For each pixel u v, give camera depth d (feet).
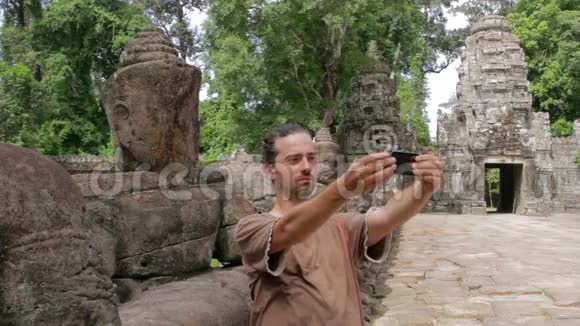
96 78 101.55
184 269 14.62
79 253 7.09
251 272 8.34
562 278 30.17
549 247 45.01
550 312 22.80
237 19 73.82
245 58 78.33
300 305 7.82
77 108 100.17
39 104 76.59
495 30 107.45
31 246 6.57
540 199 96.68
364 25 79.20
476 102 104.32
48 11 97.71
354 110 90.53
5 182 6.53
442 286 28.81
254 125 79.92
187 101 15.66
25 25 103.45
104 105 16.44
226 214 17.06
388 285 29.25
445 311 23.47
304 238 7.34
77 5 95.35
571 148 106.42
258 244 7.59
